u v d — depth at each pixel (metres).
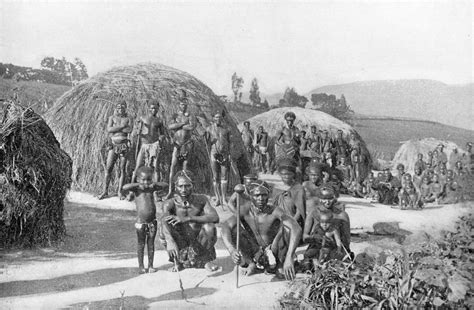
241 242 6.13
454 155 8.12
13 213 6.56
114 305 5.31
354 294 5.09
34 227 6.72
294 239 5.97
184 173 6.16
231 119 8.34
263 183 6.16
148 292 5.58
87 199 8.68
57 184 6.91
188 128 8.42
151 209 6.05
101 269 6.03
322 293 5.21
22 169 6.63
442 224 7.37
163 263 6.34
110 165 8.83
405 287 4.98
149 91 9.20
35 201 6.68
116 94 9.28
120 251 6.60
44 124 7.26
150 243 6.07
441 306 4.91
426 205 7.89
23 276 5.86
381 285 5.10
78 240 6.88
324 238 6.03
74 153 9.12
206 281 5.88
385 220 7.43
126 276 5.93
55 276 5.91
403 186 8.03
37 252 6.54
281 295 5.53
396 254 5.40
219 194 8.27
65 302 5.34
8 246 6.63
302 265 6.10
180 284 5.69
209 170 8.50
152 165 8.41
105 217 7.79
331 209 6.07
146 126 8.51
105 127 9.14
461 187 7.95
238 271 6.02
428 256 5.30
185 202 6.15
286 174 6.66
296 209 6.41
